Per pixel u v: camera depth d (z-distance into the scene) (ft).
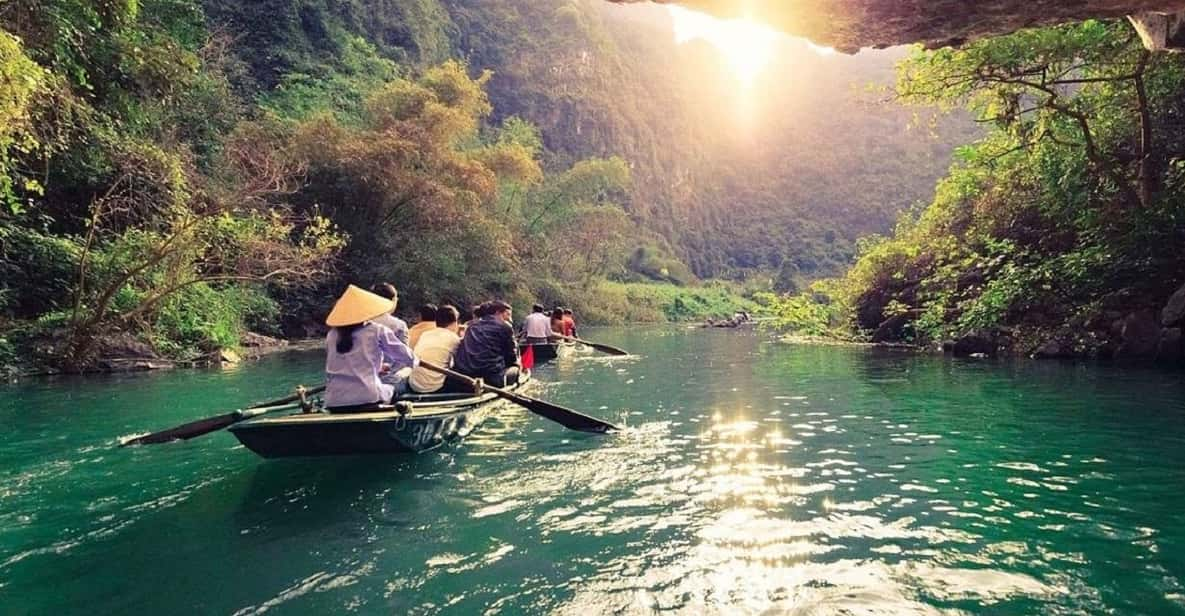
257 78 84.53
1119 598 7.33
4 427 17.04
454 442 15.23
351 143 55.52
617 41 298.15
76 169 32.89
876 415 18.25
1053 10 10.85
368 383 13.38
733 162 317.42
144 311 30.71
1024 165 38.37
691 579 7.95
